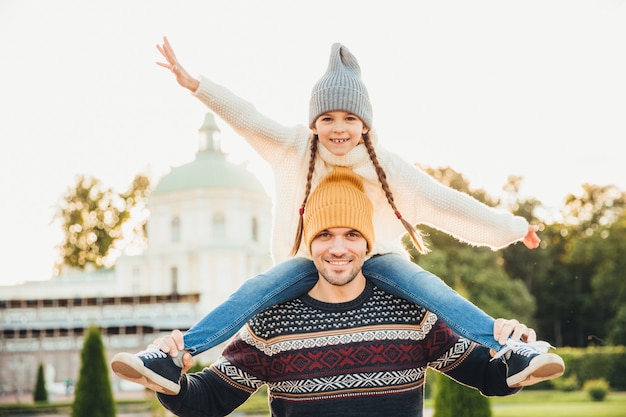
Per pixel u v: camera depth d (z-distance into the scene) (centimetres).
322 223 287
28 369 4575
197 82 308
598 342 5012
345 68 307
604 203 5447
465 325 279
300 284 300
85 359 1777
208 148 5919
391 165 312
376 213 322
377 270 304
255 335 297
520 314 4191
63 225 6662
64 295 6106
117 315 5062
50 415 2991
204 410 289
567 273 5228
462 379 302
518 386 267
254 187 5672
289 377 290
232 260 5325
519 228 309
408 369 291
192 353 275
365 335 290
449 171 4991
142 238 6806
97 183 6712
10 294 6125
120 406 3106
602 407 2550
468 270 4125
